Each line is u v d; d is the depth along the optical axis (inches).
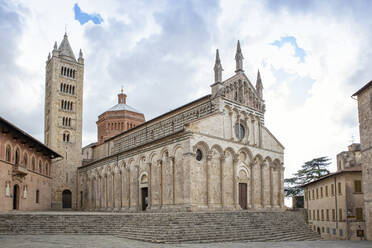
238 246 1299.2
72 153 3858.3
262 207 2534.5
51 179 3469.5
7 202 2304.4
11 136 2395.4
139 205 2554.1
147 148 2514.8
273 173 2709.2
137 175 2610.7
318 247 1355.8
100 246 1160.8
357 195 2490.2
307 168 4143.7
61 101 3917.3
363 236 2426.2
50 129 3796.8
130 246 1173.1
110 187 3024.1
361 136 1985.7
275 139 2780.5
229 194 2319.1
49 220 1688.0
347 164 3125.0
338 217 2630.4
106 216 1732.3
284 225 1877.5
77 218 1722.4
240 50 2682.1
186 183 2086.6
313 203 3319.4
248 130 2571.4
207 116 2258.9
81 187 3688.5
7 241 1298.0
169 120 2810.0
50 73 3998.5
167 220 1509.6
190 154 2094.0
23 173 2480.3
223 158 2297.0
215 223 1608.0
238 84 2588.6
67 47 4148.6
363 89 1927.9
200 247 1222.9
